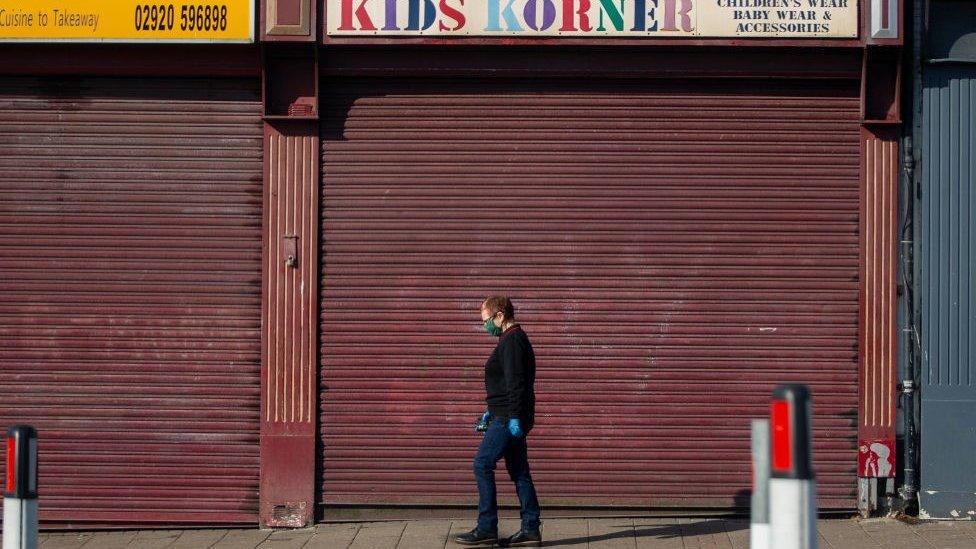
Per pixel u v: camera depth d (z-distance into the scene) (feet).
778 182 30.78
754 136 30.86
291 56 30.78
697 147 30.89
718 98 30.94
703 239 30.81
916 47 30.42
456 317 30.91
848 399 30.60
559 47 30.48
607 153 30.96
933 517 30.22
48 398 31.07
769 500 14.51
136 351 31.01
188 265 31.01
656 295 30.78
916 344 30.42
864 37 30.12
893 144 30.48
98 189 31.09
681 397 30.76
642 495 30.76
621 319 30.78
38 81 31.17
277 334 30.81
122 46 30.71
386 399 30.91
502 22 30.30
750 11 30.22
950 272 30.40
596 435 30.78
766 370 30.71
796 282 30.68
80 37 30.37
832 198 30.76
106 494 31.07
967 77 30.50
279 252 30.81
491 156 31.01
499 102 31.09
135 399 30.99
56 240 31.07
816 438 30.63
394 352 30.96
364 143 31.09
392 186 31.01
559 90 31.07
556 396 30.78
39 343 31.07
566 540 28.55
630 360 30.78
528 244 30.91
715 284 30.73
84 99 31.19
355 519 31.04
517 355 26.81
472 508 31.01
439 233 30.96
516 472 28.07
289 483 30.73
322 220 31.01
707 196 30.83
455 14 30.37
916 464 30.48
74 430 31.07
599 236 30.83
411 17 30.42
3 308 31.07
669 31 30.27
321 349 30.96
